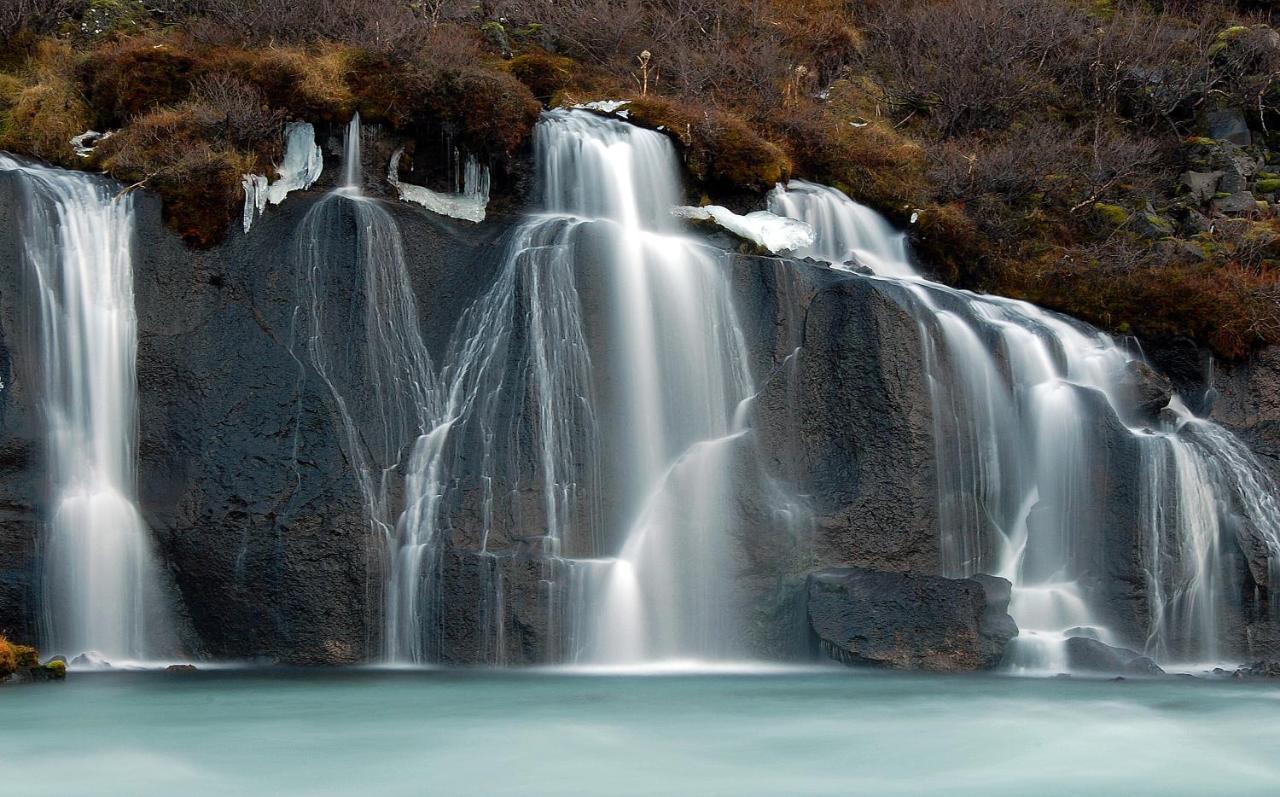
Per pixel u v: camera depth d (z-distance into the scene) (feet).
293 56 70.59
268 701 48.65
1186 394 73.56
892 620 57.31
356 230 62.80
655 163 73.97
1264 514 65.82
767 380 64.34
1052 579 64.95
